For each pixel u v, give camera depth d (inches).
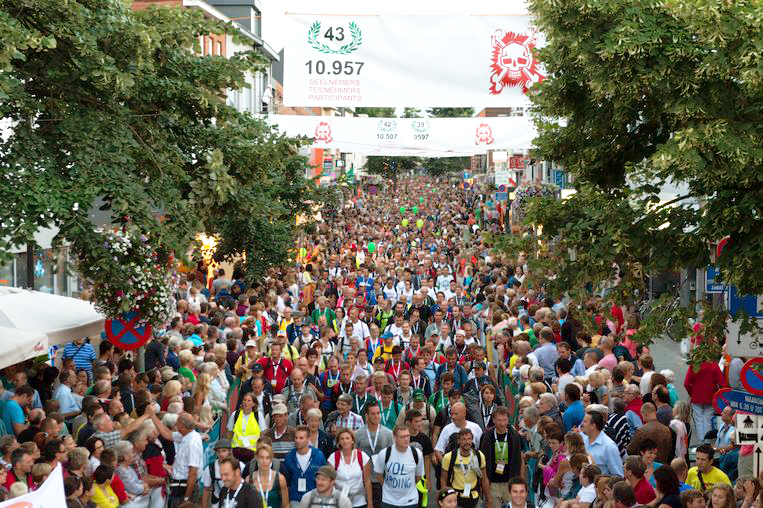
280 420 540.1
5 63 499.2
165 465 543.2
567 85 477.1
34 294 696.4
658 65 390.6
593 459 480.7
